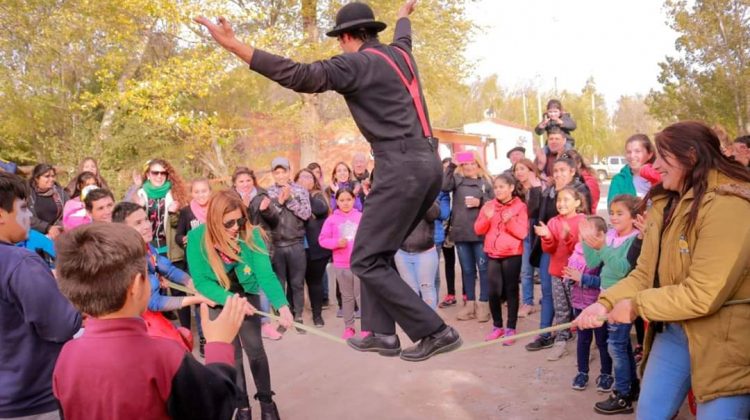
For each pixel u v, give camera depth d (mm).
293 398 5555
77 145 18656
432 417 4992
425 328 3240
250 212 7566
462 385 5668
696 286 2775
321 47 16156
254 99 20625
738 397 2859
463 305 8812
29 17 17781
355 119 3191
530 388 5520
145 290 2211
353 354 6738
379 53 3174
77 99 19781
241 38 15445
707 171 2920
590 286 5312
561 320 6219
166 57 18094
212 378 2180
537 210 7441
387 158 3123
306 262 7922
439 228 8508
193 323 7953
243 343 4699
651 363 3148
